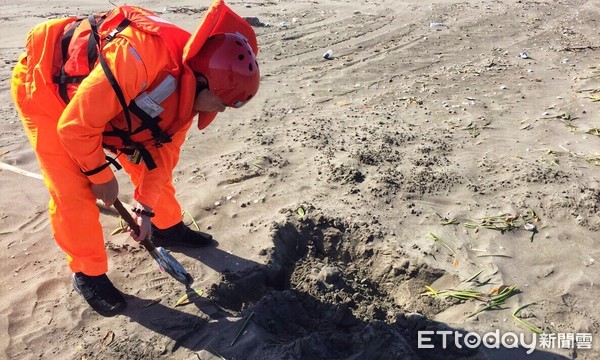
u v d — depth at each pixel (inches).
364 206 169.0
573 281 140.2
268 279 147.2
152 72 102.2
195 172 191.2
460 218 164.4
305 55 329.4
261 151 203.2
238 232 159.3
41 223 167.0
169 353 121.4
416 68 301.1
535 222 161.9
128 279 142.7
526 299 135.5
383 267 150.1
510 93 258.5
